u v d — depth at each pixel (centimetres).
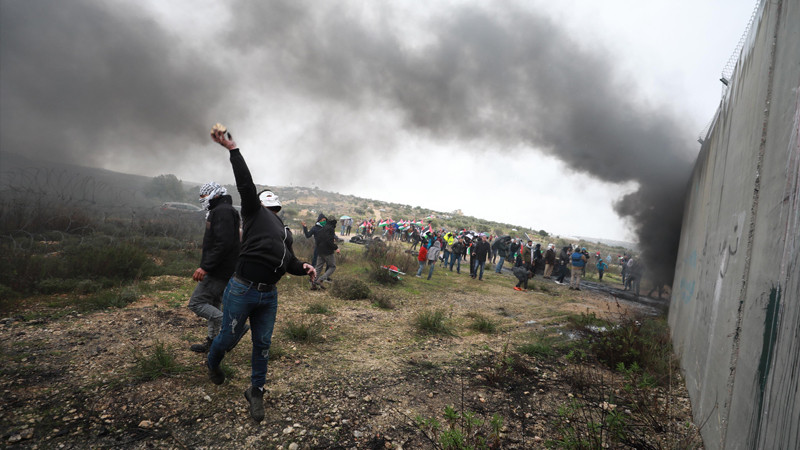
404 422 290
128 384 300
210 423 262
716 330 319
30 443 219
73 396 275
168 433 245
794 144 203
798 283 166
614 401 352
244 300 271
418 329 558
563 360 470
